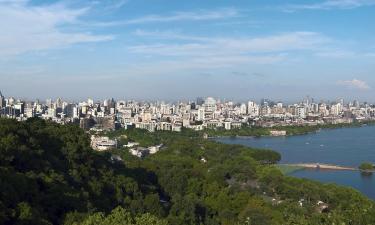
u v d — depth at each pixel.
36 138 197.38
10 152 163.75
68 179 184.75
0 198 132.88
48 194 157.62
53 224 148.25
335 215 112.44
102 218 131.00
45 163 179.62
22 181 147.12
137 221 127.50
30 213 133.50
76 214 148.00
